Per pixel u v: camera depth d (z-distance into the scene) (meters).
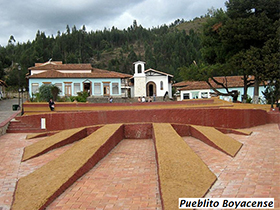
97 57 139.38
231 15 29.88
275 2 27.33
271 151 9.55
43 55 97.75
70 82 40.94
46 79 39.97
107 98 39.91
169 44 123.25
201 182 6.56
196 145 11.27
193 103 26.83
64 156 9.15
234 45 29.41
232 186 6.43
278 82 25.59
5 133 15.89
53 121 16.06
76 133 12.88
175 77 77.06
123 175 7.90
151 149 11.17
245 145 10.83
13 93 61.66
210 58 34.38
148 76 49.84
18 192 6.76
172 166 7.50
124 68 114.62
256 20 27.08
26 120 16.86
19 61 85.75
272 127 15.52
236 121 14.93
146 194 6.47
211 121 14.75
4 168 9.26
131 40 177.38
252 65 26.39
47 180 7.22
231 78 47.12
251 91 44.09
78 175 7.66
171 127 13.03
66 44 126.62
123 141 13.16
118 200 6.19
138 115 15.14
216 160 8.85
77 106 25.55
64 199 6.34
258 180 6.69
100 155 9.56
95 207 5.87
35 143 12.47
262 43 28.36
